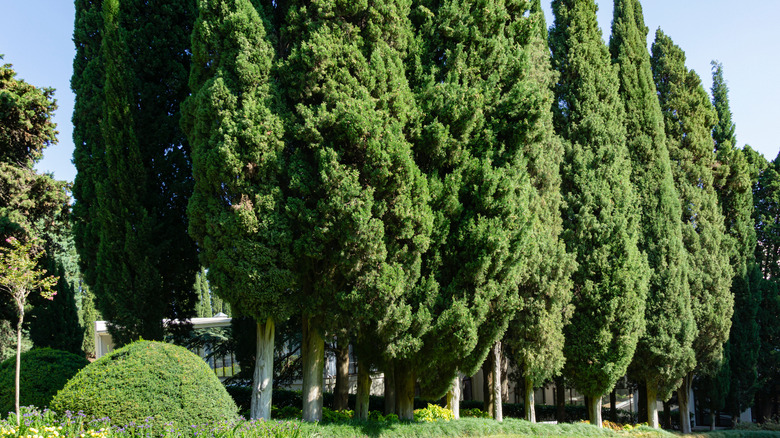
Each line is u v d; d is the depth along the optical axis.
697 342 19.75
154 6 12.93
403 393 12.03
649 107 19.73
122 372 8.18
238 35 10.14
